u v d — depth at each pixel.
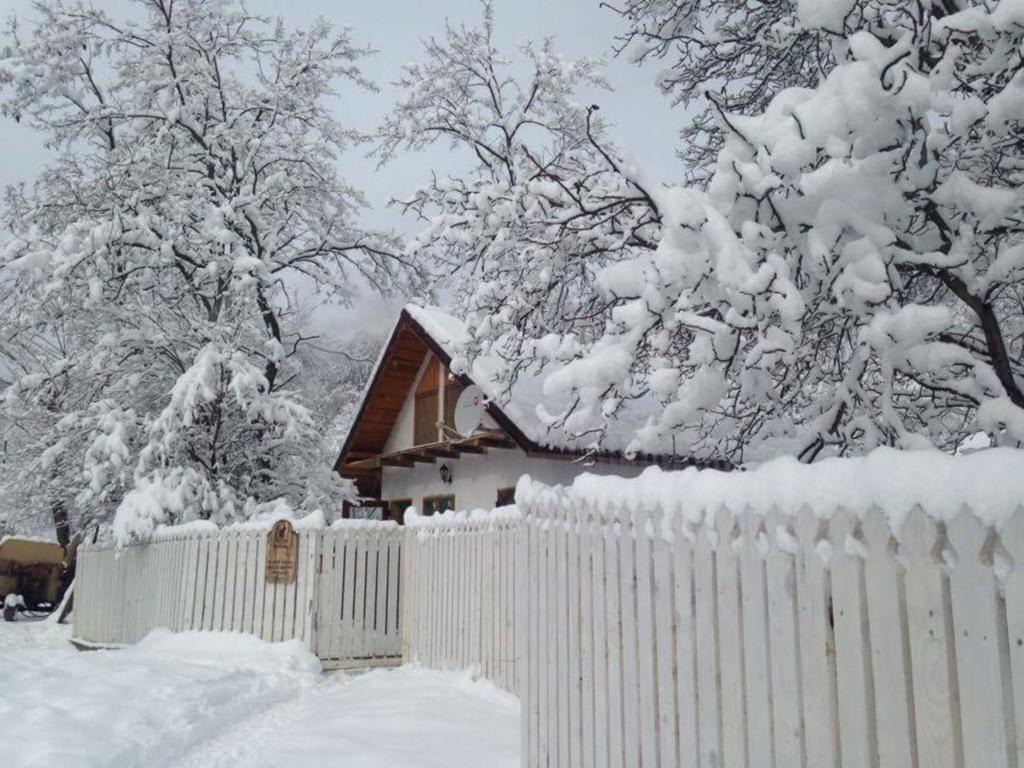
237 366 16.28
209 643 12.27
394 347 16.75
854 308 4.95
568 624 4.90
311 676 10.84
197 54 20.36
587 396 5.61
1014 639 2.20
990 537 2.30
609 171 7.22
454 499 16.20
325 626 11.82
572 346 6.66
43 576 26.97
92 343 19.70
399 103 16.80
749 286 4.73
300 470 19.31
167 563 14.00
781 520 3.09
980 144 5.40
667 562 3.81
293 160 20.88
